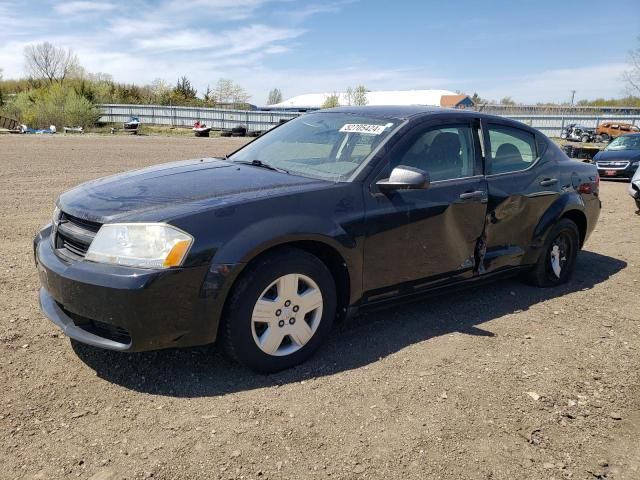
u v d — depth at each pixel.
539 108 56.53
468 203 4.27
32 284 4.71
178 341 3.08
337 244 3.50
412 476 2.55
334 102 73.88
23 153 17.12
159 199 3.29
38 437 2.69
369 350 3.81
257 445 2.71
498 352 3.88
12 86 64.81
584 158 20.69
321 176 3.86
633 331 4.39
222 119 47.97
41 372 3.28
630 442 2.91
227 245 3.08
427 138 4.18
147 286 2.91
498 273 4.75
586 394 3.37
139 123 46.44
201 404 3.04
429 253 4.08
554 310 4.77
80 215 3.24
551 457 2.75
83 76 65.56
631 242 7.64
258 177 3.76
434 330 4.21
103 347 3.06
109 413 2.92
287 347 3.47
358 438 2.81
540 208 4.96
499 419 3.05
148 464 2.54
